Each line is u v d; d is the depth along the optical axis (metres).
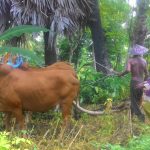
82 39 7.43
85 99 5.62
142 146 3.21
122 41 8.04
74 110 4.91
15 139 3.28
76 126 4.50
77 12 5.64
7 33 3.86
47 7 5.36
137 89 4.96
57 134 4.28
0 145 2.70
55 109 4.83
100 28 6.60
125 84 5.64
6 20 5.46
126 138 4.10
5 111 4.21
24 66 4.30
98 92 5.54
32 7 5.29
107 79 5.59
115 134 4.21
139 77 5.02
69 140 4.01
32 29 3.88
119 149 3.26
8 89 4.12
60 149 3.71
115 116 4.90
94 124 4.65
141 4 5.80
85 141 4.03
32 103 4.20
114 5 7.78
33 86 4.15
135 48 5.04
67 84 4.25
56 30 5.34
